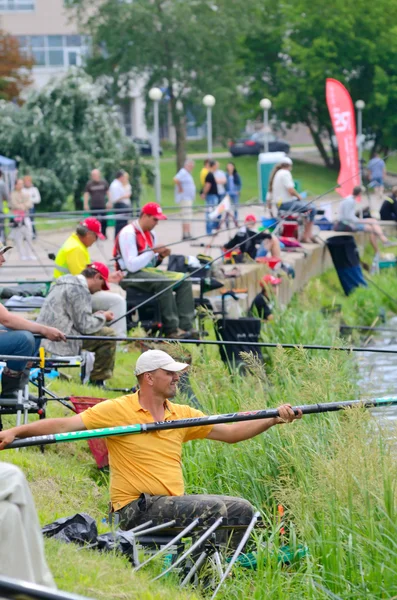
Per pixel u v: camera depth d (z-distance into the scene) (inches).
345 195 2153.1
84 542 624.1
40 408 811.4
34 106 3038.9
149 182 3112.7
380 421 773.9
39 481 776.9
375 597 648.4
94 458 883.4
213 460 861.2
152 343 1135.0
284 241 1886.1
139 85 5157.5
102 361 1043.3
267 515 772.6
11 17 5275.6
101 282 1029.2
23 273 1627.7
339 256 1894.7
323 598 643.5
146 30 4210.1
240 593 644.1
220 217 2052.2
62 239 2361.0
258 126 5364.2
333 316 1625.2
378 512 693.9
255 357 941.2
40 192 2984.7
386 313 1870.1
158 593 560.7
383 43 4173.2
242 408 914.7
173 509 662.5
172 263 1346.0
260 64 4478.3
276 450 834.2
